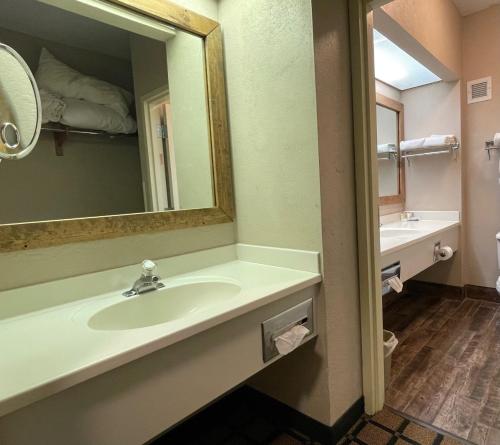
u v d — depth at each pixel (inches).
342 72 50.8
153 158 52.5
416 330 91.4
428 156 115.7
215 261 58.4
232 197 60.9
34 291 38.9
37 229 39.4
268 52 51.6
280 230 53.8
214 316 33.8
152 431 30.1
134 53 50.4
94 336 31.0
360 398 57.7
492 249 108.4
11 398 21.8
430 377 68.7
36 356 27.4
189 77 56.1
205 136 58.5
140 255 49.1
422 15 82.1
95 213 46.3
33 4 41.1
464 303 109.7
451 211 112.0
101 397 26.8
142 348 28.3
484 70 105.0
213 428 58.7
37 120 35.4
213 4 58.1
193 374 33.1
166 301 46.7
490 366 71.4
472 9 103.8
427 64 94.0
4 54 32.2
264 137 54.1
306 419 54.7
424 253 87.0
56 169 42.9
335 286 50.7
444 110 111.4
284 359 56.1
